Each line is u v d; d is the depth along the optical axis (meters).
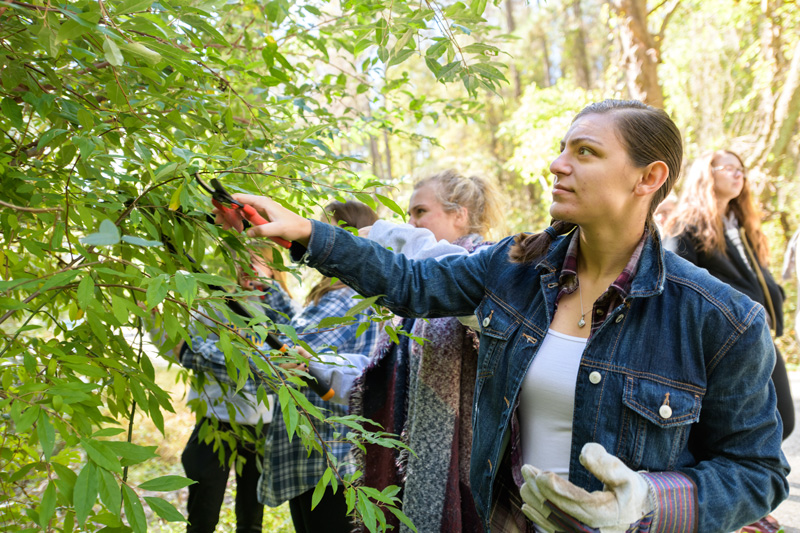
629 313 1.39
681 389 1.33
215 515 2.79
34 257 1.77
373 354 2.17
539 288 1.53
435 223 2.38
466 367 2.02
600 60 21.20
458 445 2.00
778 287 3.38
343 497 2.33
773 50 11.05
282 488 2.37
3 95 1.38
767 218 9.84
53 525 1.18
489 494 1.50
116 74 1.33
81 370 1.19
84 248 1.28
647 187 1.39
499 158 18.91
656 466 1.33
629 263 1.41
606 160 1.37
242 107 1.94
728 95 12.69
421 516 1.96
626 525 1.20
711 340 1.32
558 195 1.41
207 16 1.46
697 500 1.26
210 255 2.02
